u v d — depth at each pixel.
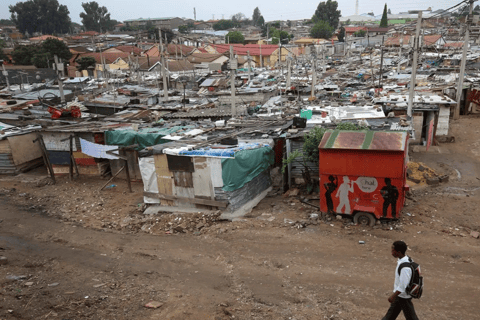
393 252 6.15
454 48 59.25
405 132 11.10
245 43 106.75
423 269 8.92
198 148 13.45
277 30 114.88
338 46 93.81
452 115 27.55
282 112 22.05
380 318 7.11
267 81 43.34
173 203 13.96
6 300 8.03
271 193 15.01
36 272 9.60
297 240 10.75
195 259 10.07
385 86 32.25
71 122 21.44
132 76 55.03
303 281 8.62
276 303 7.79
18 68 59.72
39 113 25.92
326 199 11.73
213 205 13.08
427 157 18.95
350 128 14.03
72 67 66.31
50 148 18.92
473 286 8.08
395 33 77.00
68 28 138.75
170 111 27.89
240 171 13.09
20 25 129.25
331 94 30.92
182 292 8.39
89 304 7.90
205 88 41.97
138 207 14.73
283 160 14.29
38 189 17.59
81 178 18.88
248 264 9.58
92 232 12.48
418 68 45.84
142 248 10.98
